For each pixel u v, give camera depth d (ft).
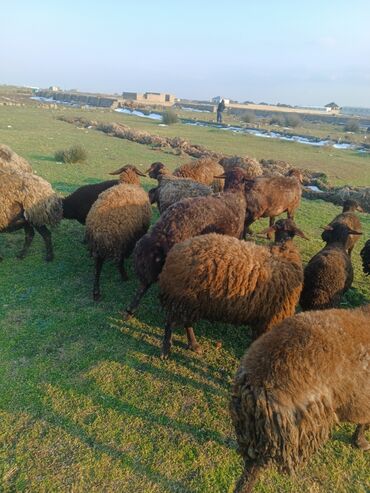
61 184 43.32
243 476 11.25
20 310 19.72
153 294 22.39
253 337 16.75
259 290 15.30
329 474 12.51
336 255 20.17
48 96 309.22
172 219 20.21
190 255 15.65
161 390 15.31
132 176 29.43
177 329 19.33
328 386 10.66
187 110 262.06
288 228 20.18
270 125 170.71
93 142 77.20
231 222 22.30
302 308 19.94
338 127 187.32
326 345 10.91
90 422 13.62
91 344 17.63
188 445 13.07
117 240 21.22
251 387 10.51
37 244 27.50
